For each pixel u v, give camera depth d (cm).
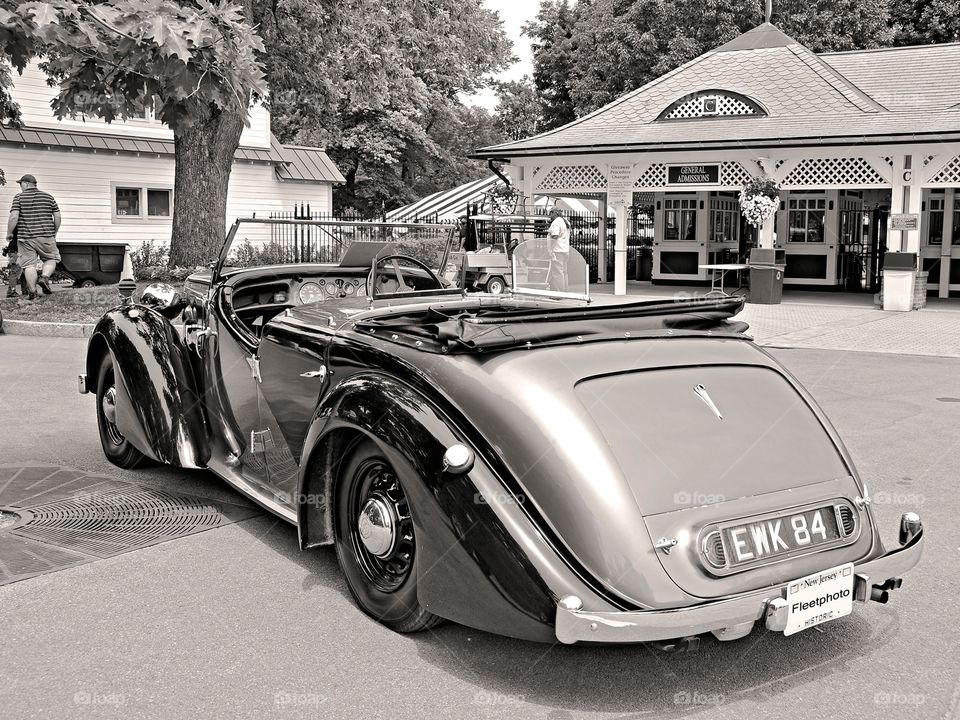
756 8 2780
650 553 278
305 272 530
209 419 494
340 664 310
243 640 328
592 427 297
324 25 1928
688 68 2130
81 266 2100
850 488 328
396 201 4397
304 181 2617
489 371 312
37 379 863
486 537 284
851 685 302
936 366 1030
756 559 293
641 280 2417
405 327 351
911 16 3020
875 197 2238
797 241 2225
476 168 4959
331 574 394
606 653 322
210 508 484
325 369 383
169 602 361
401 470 306
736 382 346
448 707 282
